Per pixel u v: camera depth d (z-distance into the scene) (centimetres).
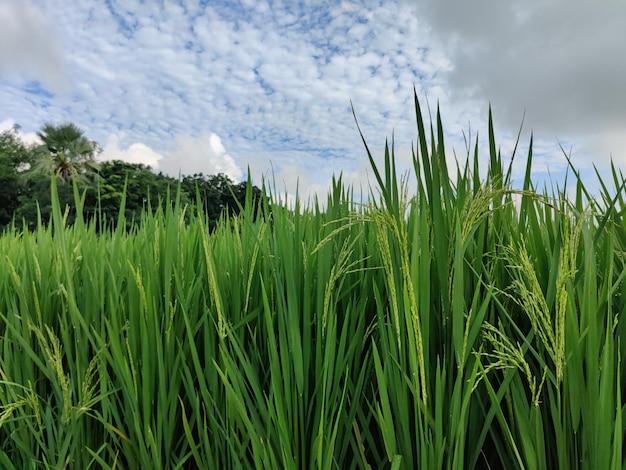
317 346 107
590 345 78
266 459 95
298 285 119
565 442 83
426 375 89
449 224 100
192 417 120
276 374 101
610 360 74
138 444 121
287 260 109
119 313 131
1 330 164
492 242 110
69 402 121
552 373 89
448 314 93
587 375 79
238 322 123
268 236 139
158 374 124
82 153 4022
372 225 131
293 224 157
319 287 110
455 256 84
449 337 94
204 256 145
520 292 94
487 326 87
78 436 127
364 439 110
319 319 109
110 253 160
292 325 103
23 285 154
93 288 136
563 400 84
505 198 103
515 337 103
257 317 129
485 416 95
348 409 112
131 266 119
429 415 87
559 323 77
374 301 123
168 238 126
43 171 3681
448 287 93
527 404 89
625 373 90
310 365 115
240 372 116
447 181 102
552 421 94
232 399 104
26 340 138
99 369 127
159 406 117
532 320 86
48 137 3872
